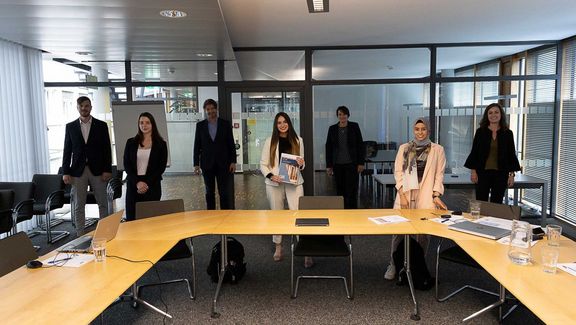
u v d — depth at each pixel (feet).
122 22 11.48
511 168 14.03
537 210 19.76
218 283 11.17
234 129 19.10
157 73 18.94
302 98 18.92
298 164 13.00
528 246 7.54
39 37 13.37
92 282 6.70
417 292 11.23
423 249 11.51
